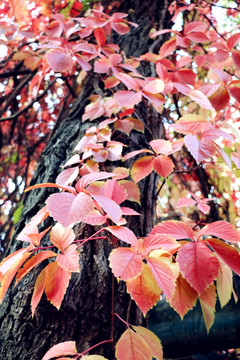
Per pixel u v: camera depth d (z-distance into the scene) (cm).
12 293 96
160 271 68
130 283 70
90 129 113
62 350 71
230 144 175
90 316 90
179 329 163
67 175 96
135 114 138
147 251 71
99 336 88
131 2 201
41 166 130
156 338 74
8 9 201
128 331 73
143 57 138
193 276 68
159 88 102
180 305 73
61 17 129
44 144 246
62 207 65
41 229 105
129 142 127
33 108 247
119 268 67
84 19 135
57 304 71
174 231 75
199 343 163
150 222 116
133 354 70
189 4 188
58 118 196
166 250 72
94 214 77
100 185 92
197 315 165
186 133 92
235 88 109
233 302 164
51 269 73
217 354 209
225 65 140
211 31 229
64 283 72
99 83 157
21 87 219
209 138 88
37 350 87
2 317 94
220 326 163
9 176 248
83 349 86
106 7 198
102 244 99
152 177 124
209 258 70
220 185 218
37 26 202
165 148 97
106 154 104
